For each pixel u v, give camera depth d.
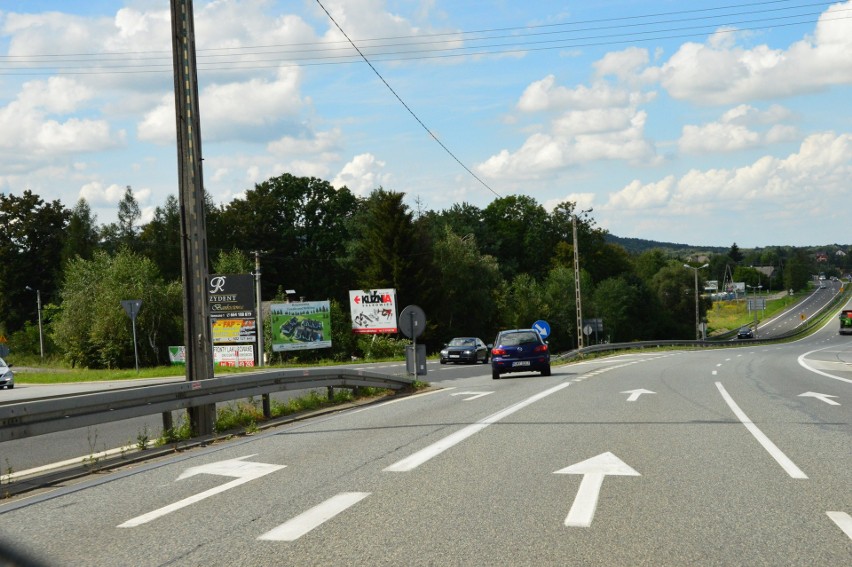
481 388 22.55
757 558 5.31
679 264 142.50
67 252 93.81
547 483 7.96
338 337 60.84
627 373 28.86
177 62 13.69
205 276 13.75
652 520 6.39
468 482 8.08
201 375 13.66
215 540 6.03
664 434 11.51
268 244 85.56
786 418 13.45
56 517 7.13
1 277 93.75
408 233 72.88
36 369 64.44
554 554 5.44
